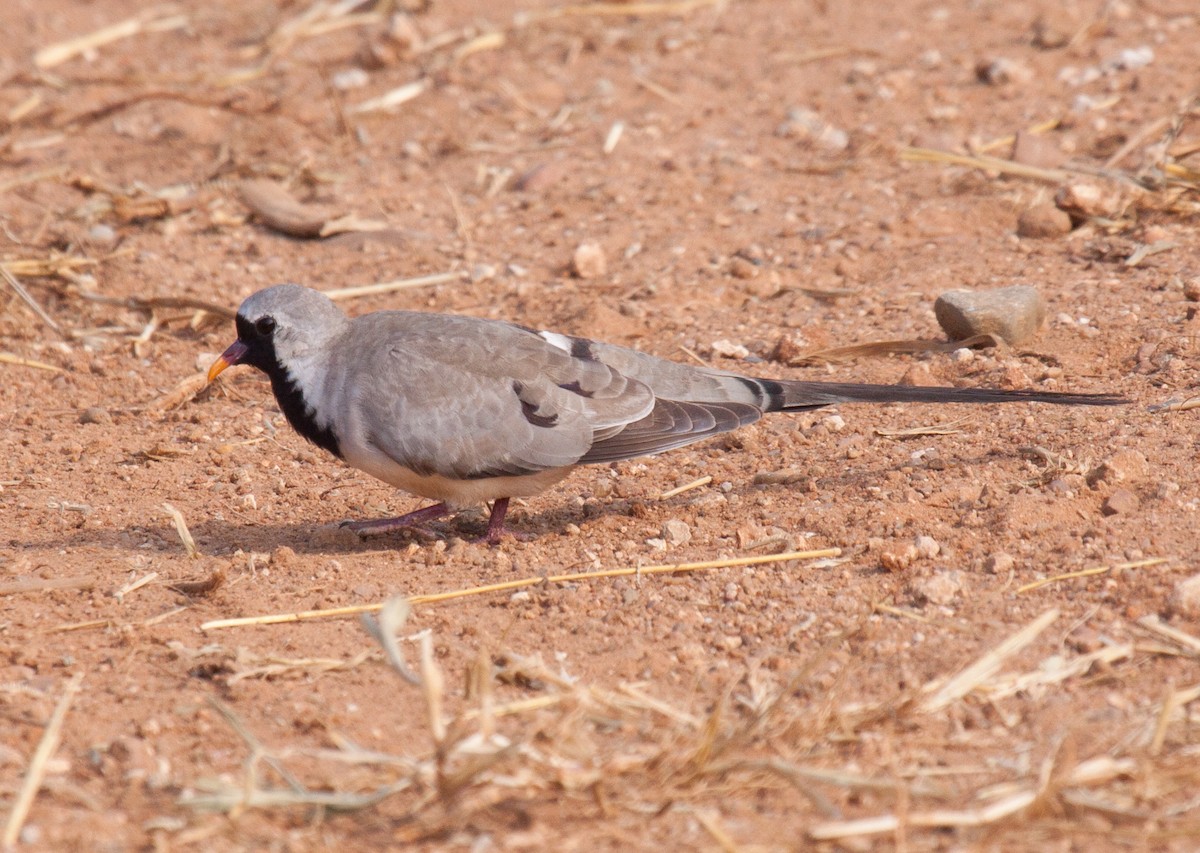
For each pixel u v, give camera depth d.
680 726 9.14
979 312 14.46
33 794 8.38
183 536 11.93
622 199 18.97
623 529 12.20
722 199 18.84
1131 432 12.54
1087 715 9.05
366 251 18.17
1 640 10.50
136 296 17.22
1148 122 19.06
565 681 9.54
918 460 12.77
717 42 23.38
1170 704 8.66
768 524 12.02
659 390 12.43
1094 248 16.52
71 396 15.51
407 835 8.09
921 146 19.34
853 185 18.80
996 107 20.23
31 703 9.59
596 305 16.14
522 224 18.64
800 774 8.23
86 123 21.62
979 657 9.77
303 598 11.16
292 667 9.98
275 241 18.58
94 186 19.59
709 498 12.66
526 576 11.44
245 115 21.56
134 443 14.41
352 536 12.41
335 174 20.00
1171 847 7.87
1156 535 10.92
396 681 9.86
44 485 13.45
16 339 16.56
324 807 8.28
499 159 20.28
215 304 16.64
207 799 8.17
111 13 25.98
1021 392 12.30
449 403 11.69
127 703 9.62
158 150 20.75
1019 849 7.93
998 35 22.53
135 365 16.11
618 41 23.59
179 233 18.64
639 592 11.05
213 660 10.10
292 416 12.41
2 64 23.59
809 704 9.42
